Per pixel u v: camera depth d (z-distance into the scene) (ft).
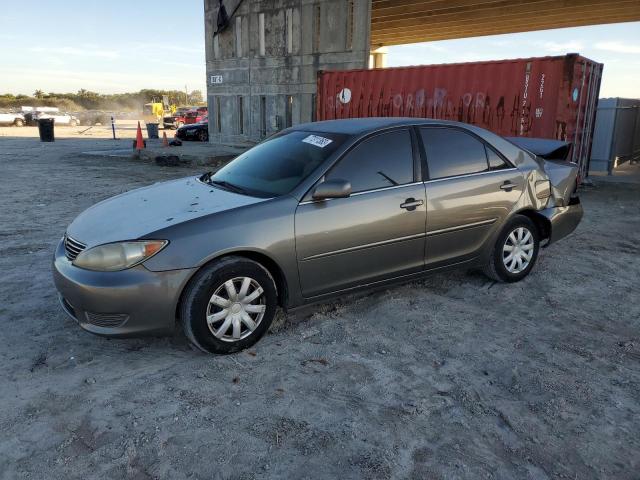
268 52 62.18
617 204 30.96
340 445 8.83
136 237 10.84
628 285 16.69
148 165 50.01
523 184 15.85
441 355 11.94
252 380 10.80
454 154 14.73
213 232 11.11
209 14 68.49
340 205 12.51
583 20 68.80
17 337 12.57
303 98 59.67
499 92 31.83
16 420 9.38
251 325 11.85
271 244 11.60
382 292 15.67
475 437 9.11
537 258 18.71
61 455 8.51
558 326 13.57
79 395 10.19
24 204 28.68
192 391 10.38
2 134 100.78
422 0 58.95
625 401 10.21
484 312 14.35
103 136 97.76
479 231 15.08
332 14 55.11
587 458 8.63
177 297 10.94
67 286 11.04
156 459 8.45
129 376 10.91
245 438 8.98
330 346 12.28
